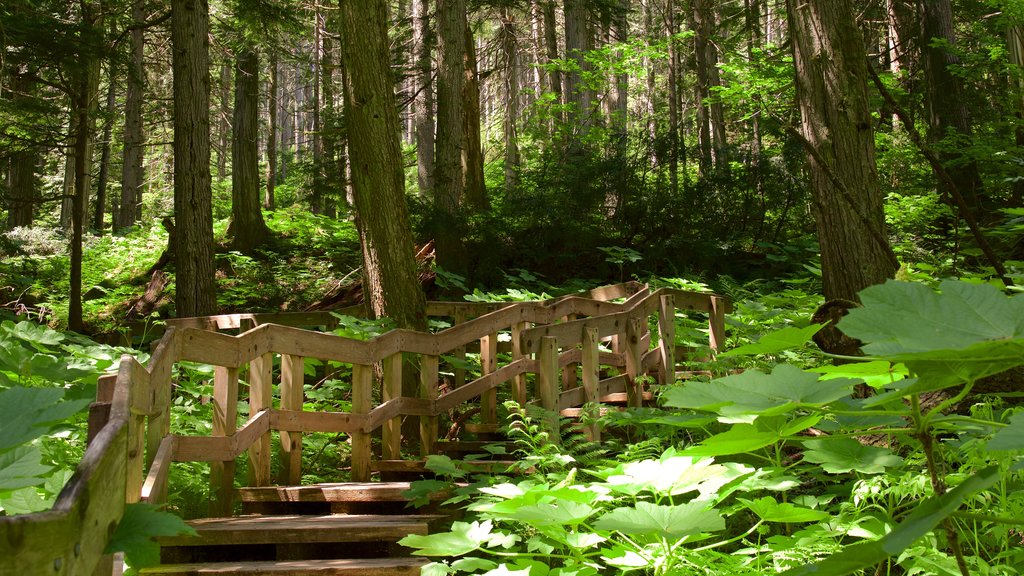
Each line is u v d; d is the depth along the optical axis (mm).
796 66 5543
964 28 17688
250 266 14594
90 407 2758
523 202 13344
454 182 13641
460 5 14016
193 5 10461
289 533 3979
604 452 5109
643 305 7113
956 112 12656
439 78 13945
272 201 24984
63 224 23578
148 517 1600
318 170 15031
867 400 957
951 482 2467
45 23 11695
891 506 2760
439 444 6262
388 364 6031
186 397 6844
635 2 30719
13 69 12531
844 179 5285
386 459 6023
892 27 16438
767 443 1159
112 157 29156
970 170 11734
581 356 7242
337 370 7547
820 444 2463
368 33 7719
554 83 21891
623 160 13875
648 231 13508
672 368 7191
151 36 21734
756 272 12789
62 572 1238
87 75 12734
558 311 7656
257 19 13867
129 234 20109
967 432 2377
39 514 1161
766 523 3707
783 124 3898
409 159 29984
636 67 17781
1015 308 748
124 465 1770
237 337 4711
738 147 15992
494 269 12883
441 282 11695
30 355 3951
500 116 28750
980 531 2707
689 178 14281
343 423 5578
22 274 15547
